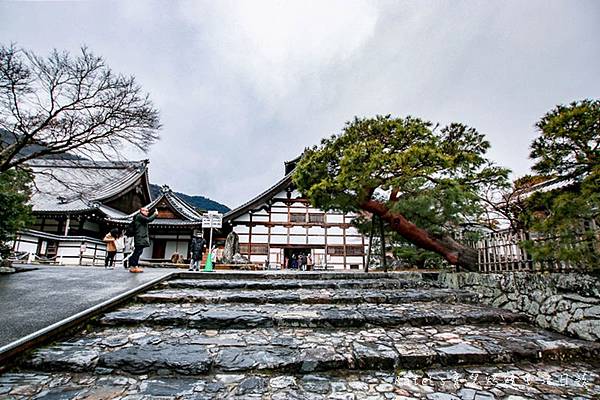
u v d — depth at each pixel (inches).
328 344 134.6
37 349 120.9
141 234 293.6
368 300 209.0
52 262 661.9
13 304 163.5
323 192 324.5
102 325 154.9
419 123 314.8
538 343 138.3
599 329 140.8
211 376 109.1
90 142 319.6
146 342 132.3
